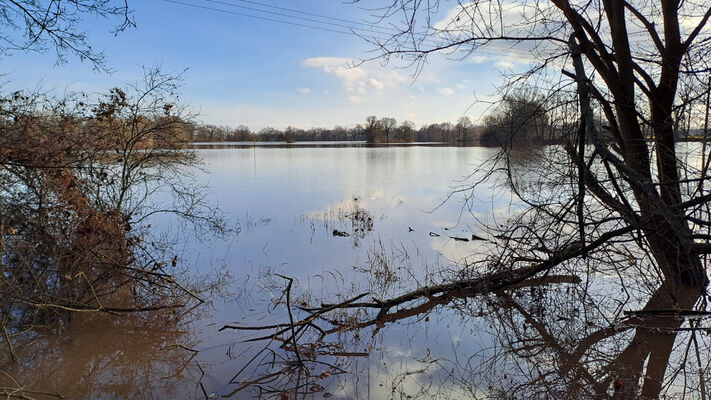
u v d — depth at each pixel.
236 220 12.26
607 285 6.78
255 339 5.18
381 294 6.70
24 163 5.18
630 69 5.90
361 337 5.33
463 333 5.44
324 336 5.36
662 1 5.72
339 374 4.43
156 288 6.48
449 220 12.19
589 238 6.17
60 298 5.11
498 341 5.21
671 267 6.00
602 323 5.57
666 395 4.00
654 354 4.75
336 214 13.14
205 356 4.79
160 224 11.50
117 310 5.45
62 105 6.05
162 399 3.96
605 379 4.34
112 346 5.02
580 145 4.77
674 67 5.73
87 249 5.68
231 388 4.16
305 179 23.31
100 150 6.60
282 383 4.25
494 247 8.80
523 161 5.86
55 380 4.29
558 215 5.72
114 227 6.31
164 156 7.83
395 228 11.27
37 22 5.59
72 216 5.70
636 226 5.07
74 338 5.19
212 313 5.98
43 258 5.43
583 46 5.74
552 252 6.03
